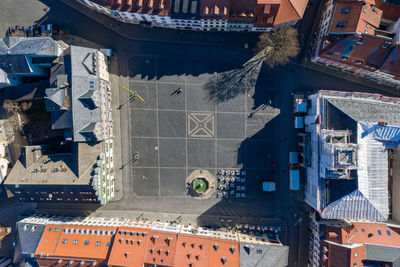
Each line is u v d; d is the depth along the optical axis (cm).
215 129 5844
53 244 5084
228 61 5778
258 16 4925
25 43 4894
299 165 5750
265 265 4972
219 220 5881
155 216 5866
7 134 5700
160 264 4938
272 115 5834
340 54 4966
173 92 5784
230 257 5009
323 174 4697
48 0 5647
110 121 5584
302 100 5528
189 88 5797
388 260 4859
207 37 5738
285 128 5834
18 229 5222
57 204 5853
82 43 5666
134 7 4875
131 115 5788
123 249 4969
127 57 5722
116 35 5684
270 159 5862
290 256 5853
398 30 4981
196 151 5853
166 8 4875
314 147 5084
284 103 5816
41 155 5291
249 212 5881
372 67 4969
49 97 4666
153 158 5841
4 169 5631
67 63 4844
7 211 5841
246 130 5850
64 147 5616
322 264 5138
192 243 5088
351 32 4722
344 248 4847
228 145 5859
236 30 5591
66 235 5153
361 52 4884
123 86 5738
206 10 4747
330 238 5119
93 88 4925
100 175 4997
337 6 4794
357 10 4666
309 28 5634
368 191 4531
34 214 5828
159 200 5884
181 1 4838
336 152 4356
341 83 5728
